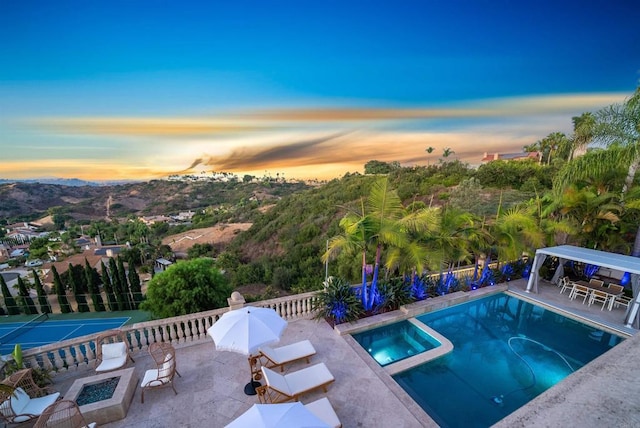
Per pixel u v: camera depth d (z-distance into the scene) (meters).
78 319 27.20
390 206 8.85
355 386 5.97
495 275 12.16
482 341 8.55
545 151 43.22
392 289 9.61
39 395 5.29
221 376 6.18
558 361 7.63
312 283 23.47
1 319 27.80
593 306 10.08
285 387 5.34
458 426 5.58
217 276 12.95
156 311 11.95
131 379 5.62
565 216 12.91
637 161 10.88
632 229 11.82
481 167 38.16
